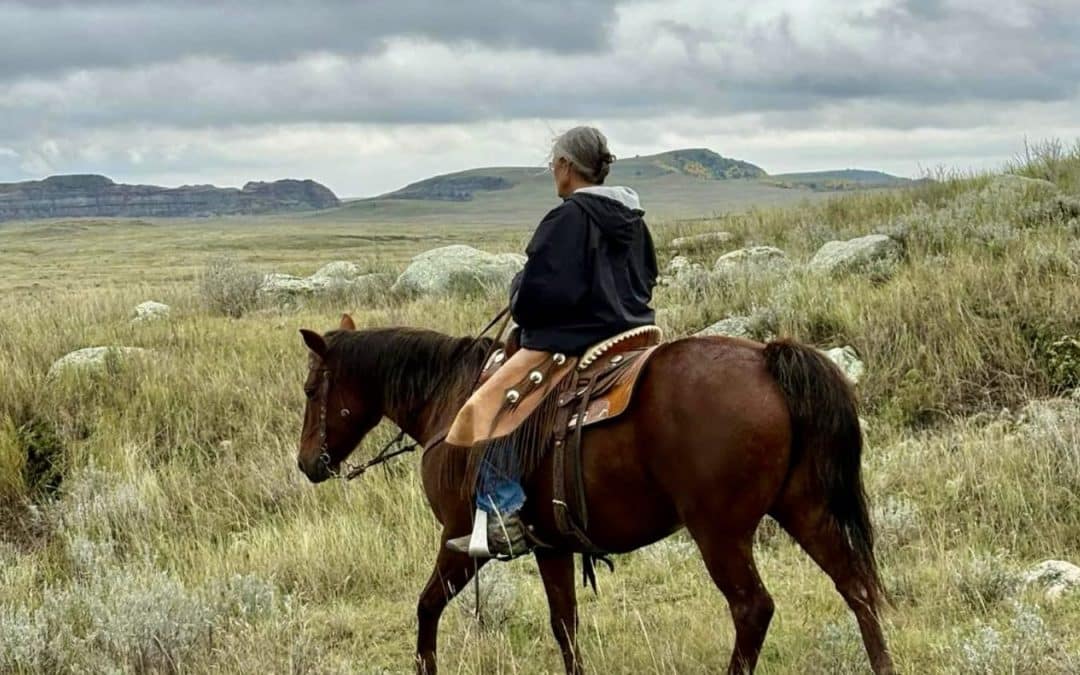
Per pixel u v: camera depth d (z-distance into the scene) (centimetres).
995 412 927
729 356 479
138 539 893
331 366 629
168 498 978
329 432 632
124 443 1072
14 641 639
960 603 612
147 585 739
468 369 592
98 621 658
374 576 786
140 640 630
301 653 603
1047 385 940
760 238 1800
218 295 1792
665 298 1395
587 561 559
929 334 1038
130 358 1238
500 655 623
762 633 465
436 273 1778
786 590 682
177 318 1628
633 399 485
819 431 462
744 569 468
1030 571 639
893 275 1259
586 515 499
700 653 597
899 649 560
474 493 536
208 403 1139
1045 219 1405
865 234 1627
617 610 689
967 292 1105
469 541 536
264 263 4366
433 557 809
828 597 660
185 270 4031
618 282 518
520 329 547
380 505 916
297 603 730
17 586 799
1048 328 994
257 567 804
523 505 522
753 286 1309
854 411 468
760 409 461
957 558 668
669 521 495
